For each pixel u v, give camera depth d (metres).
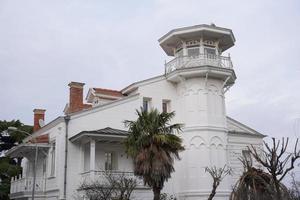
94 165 27.77
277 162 13.80
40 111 40.59
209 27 32.97
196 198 30.61
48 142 31.58
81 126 29.89
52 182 29.61
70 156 29.09
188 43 34.25
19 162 46.41
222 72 32.62
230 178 32.69
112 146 30.61
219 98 33.25
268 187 14.96
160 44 35.22
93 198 25.94
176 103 33.81
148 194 29.16
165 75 33.81
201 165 31.17
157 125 24.38
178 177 32.06
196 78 32.75
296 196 17.19
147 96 32.78
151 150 23.28
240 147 35.69
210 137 31.78
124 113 31.48
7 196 41.62
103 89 35.81
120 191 26.58
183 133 32.38
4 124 47.28
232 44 35.41
